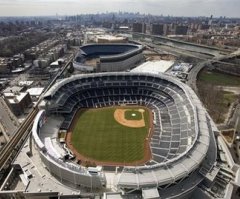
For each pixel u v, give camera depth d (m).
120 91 160.38
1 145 113.81
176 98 137.12
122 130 124.12
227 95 177.25
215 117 140.25
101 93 157.38
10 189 81.69
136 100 156.12
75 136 118.19
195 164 77.88
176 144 106.12
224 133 123.12
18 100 149.50
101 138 116.69
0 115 144.00
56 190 77.00
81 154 104.06
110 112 143.50
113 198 69.00
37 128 106.50
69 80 151.62
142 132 122.12
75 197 74.81
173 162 78.31
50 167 83.12
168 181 71.12
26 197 76.62
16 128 130.00
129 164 97.44
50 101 127.88
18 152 99.88
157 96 152.25
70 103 141.12
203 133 95.38
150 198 65.88
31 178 82.38
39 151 90.00
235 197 78.12
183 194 72.31
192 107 115.62
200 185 77.31
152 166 75.94
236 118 140.00
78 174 75.75
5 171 93.62
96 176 74.75
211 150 90.62
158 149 106.88
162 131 120.94
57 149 102.81
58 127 122.69
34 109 147.75
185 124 111.88
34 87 190.62
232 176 79.44
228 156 90.00
